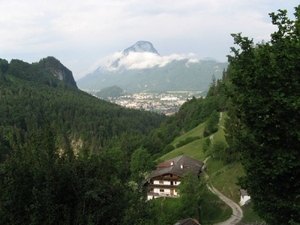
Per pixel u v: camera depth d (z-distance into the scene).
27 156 13.72
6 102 196.38
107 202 13.71
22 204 12.65
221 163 70.50
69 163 13.87
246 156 16.50
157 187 66.50
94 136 187.38
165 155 99.25
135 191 16.34
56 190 12.84
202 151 85.56
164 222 42.34
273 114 14.91
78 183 13.15
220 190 58.44
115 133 190.62
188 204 47.75
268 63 14.98
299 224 13.66
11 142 14.99
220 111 128.38
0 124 163.38
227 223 44.19
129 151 104.81
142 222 15.86
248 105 15.23
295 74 14.78
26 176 12.97
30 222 12.42
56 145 14.90
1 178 12.87
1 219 12.52
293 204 14.83
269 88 14.91
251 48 15.97
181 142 105.06
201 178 51.47
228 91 17.12
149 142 117.38
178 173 64.81
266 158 15.74
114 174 15.34
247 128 17.34
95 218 13.05
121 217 14.17
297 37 14.95
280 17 15.24
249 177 16.89
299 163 14.50
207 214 50.53
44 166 13.00
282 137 15.42
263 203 16.17
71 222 12.79
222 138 84.44
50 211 12.25
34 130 15.38
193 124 130.88
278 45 15.17
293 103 13.78
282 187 16.08
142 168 69.62
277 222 15.93
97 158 14.88
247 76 15.52
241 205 51.16
